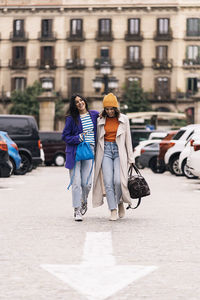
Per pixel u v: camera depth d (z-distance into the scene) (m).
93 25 71.19
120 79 71.44
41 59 71.81
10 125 25.89
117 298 4.91
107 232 8.51
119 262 6.41
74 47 71.44
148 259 6.57
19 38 71.62
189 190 16.78
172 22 70.44
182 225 9.27
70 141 9.74
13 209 11.66
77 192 9.81
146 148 29.31
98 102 69.06
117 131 9.74
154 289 5.23
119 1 70.62
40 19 71.62
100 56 71.31
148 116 49.06
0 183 19.59
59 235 8.24
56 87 71.94
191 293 5.09
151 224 9.40
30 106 70.00
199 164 16.83
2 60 72.31
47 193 15.55
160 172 29.12
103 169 9.78
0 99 71.94
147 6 70.25
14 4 71.56
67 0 71.06
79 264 6.29
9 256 6.71
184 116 47.56
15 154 22.25
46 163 39.94
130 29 70.81
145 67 71.00
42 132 38.62
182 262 6.41
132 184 9.75
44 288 5.25
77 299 4.86
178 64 70.69
